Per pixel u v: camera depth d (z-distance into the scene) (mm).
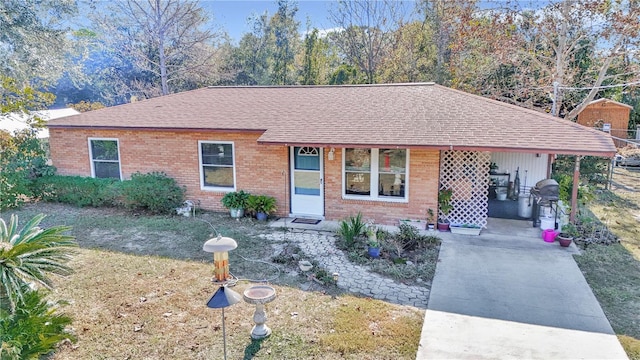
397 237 10031
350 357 5457
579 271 8219
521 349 5637
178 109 14172
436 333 6031
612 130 25812
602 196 15477
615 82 23750
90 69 32844
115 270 8227
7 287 4797
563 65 19500
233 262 8672
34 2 21312
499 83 23531
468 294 7281
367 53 30781
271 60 34844
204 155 12773
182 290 7355
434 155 10672
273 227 11219
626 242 10000
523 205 11938
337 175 11578
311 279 7801
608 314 6582
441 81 26547
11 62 20125
